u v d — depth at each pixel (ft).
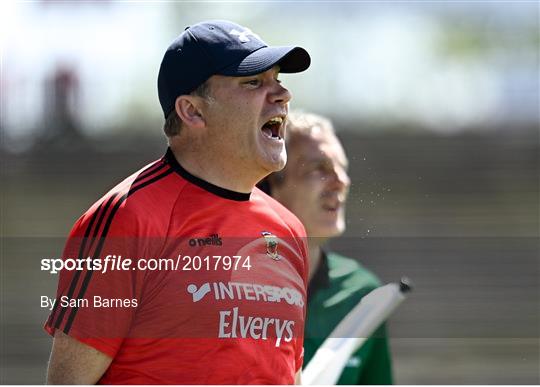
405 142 142.31
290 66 29.99
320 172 37.45
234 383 26.27
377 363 39.04
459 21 177.47
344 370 38.04
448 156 139.74
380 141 143.84
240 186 28.19
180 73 27.86
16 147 145.79
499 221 119.03
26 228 122.62
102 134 152.35
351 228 85.76
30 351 86.79
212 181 27.81
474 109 165.99
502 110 165.78
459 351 83.46
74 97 154.30
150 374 26.05
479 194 131.03
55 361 25.88
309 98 160.97
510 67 171.63
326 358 35.17
